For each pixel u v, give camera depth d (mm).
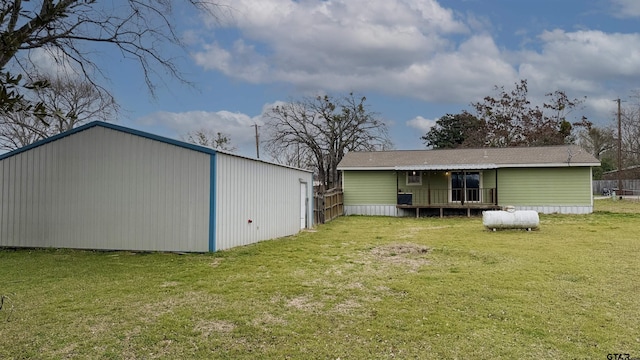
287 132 30656
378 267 7121
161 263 7527
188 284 5902
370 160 20984
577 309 4605
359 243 10219
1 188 9945
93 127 9344
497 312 4516
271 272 6738
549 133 33781
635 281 5875
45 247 9523
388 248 9211
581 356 3385
